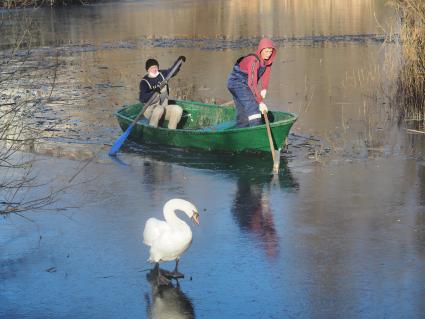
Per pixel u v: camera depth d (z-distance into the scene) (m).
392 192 10.55
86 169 12.15
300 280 7.75
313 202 10.22
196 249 8.67
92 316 7.07
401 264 8.09
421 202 10.10
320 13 39.59
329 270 7.99
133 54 26.95
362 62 22.72
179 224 7.49
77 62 25.12
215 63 23.97
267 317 6.97
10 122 9.99
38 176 11.77
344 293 7.43
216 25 35.91
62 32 34.75
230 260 8.32
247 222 9.53
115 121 15.87
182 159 12.66
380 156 12.48
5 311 7.20
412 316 6.93
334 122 15.06
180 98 18.02
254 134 12.26
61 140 14.11
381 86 18.58
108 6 48.09
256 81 12.49
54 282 7.87
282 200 10.34
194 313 7.08
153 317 7.01
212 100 17.69
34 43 30.70
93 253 8.63
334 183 11.05
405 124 14.67
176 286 7.68
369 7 41.34
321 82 19.73
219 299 7.36
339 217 9.60
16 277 8.00
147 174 11.80
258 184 11.11
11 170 12.05
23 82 18.97
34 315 7.12
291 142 13.56
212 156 12.79
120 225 9.53
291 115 12.77
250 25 35.41
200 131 12.80
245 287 7.62
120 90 19.77
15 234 9.31
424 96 15.91
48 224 9.63
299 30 32.53
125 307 7.24
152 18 40.06
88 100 18.30
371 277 7.78
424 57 16.00
